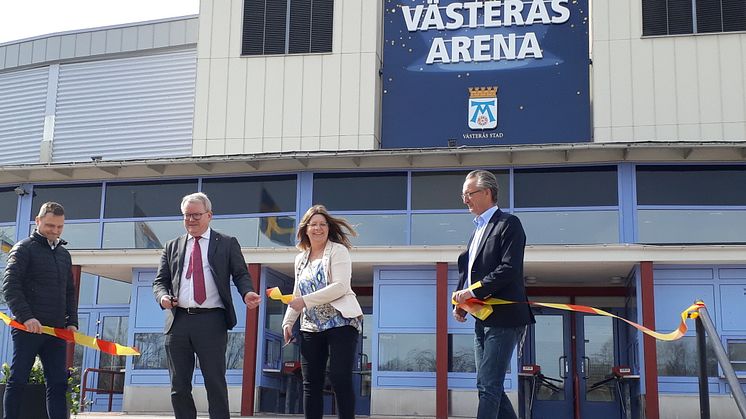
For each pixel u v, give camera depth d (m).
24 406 8.83
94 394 16.34
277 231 15.52
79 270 15.51
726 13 16.36
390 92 17.08
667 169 14.66
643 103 16.23
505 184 14.99
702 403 6.39
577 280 15.98
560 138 16.42
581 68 16.58
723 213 14.47
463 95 16.83
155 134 18.53
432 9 17.20
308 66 17.39
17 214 16.67
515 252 6.29
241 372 14.87
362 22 17.41
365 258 14.60
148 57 18.94
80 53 19.33
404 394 14.45
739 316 13.90
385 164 15.29
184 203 7.04
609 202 14.68
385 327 14.67
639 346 13.77
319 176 15.58
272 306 15.62
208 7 18.03
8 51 19.88
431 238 15.07
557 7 16.83
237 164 15.69
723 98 16.08
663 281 14.17
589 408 16.11
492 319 6.28
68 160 18.89
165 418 13.45
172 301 6.80
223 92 17.58
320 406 6.90
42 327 7.59
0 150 19.50
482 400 6.23
